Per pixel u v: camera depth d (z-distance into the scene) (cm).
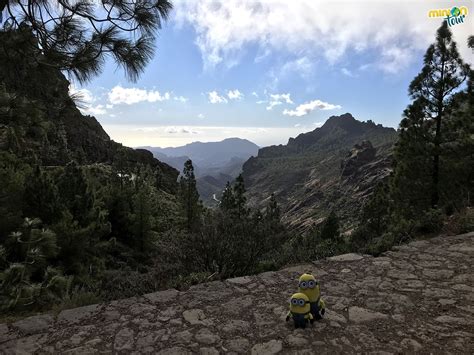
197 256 705
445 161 1366
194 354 356
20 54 402
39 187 1069
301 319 398
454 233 762
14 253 639
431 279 530
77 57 409
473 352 347
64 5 410
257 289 521
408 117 1450
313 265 616
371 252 663
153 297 500
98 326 420
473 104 1302
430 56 1384
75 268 998
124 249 1752
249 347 367
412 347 359
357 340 374
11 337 396
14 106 408
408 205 1473
